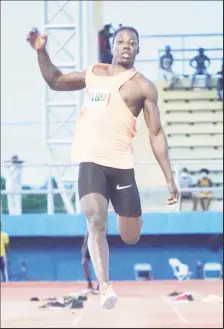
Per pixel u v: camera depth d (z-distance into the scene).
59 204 64.00
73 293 46.09
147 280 54.56
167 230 54.50
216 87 74.00
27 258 55.72
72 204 57.00
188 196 60.50
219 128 72.06
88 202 15.36
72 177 55.47
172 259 55.31
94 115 15.77
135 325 29.89
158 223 54.56
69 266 55.69
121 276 55.41
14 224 54.78
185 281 53.56
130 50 15.98
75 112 55.94
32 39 16.45
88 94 16.05
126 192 15.88
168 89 73.88
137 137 66.69
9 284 53.31
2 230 54.81
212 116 72.62
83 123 15.91
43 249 55.88
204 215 54.56
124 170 15.80
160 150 16.09
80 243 55.72
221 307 37.66
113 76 15.98
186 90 73.88
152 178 65.69
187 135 72.00
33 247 55.81
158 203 61.03
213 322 30.97
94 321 31.59
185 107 73.12
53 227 54.56
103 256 15.31
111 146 15.70
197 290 47.50
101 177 15.57
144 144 66.38
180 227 54.47
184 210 59.81
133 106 15.89
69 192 55.06
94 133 15.72
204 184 59.78
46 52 16.55
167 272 55.47
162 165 16.14
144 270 55.19
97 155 15.62
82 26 56.44
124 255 55.50
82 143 15.81
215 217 54.56
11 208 55.81
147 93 15.91
